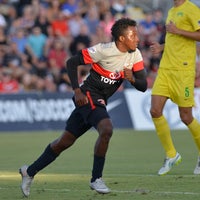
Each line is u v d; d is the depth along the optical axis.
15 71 68.00
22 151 46.44
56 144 25.36
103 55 24.66
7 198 25.28
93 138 56.66
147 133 60.94
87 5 77.19
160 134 32.09
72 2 76.75
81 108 24.91
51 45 70.62
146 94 66.50
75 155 43.44
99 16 76.94
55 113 64.75
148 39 73.62
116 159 40.66
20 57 69.69
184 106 32.44
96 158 24.62
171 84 32.22
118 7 79.00
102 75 24.95
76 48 71.81
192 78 32.28
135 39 24.69
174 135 58.47
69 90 69.38
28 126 63.97
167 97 32.50
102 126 24.31
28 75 68.44
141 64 25.31
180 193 25.53
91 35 74.50
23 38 71.38
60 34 72.62
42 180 30.47
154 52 32.75
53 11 74.62
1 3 75.75
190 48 32.00
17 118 63.97
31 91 68.12
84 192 26.31
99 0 77.88
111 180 29.89
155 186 27.64
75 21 74.31
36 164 25.38
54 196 25.45
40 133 61.84
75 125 25.22
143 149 47.53
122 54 24.81
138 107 66.06
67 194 25.88
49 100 64.88
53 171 34.34
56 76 69.50
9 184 29.42
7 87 67.44
